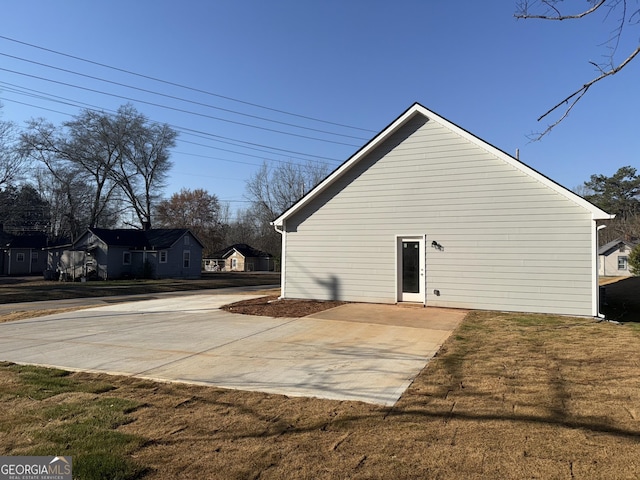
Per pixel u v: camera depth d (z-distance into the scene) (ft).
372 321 34.53
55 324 34.94
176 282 106.52
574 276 36.99
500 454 11.31
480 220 40.47
